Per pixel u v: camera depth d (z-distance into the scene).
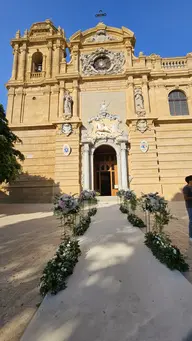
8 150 14.16
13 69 25.23
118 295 3.07
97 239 6.02
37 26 27.55
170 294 3.08
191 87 22.73
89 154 21.48
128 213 10.47
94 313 2.66
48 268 3.47
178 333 2.28
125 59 24.36
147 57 24.28
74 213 5.46
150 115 21.61
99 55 24.77
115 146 21.69
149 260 4.39
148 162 20.56
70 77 23.56
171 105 22.84
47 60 25.39
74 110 22.69
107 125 22.27
